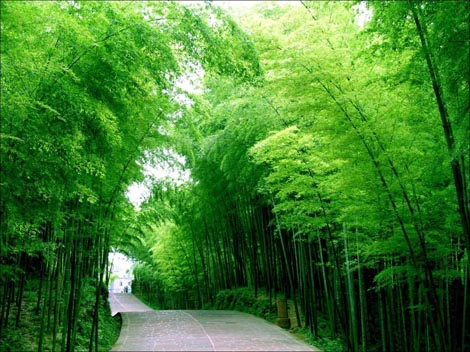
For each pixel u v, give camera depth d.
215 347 6.52
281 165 7.25
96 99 5.10
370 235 7.23
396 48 5.33
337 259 7.73
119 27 4.81
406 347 7.45
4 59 3.74
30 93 4.36
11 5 3.57
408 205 5.68
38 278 10.80
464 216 4.66
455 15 3.99
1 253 4.67
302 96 6.01
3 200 4.28
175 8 5.26
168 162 8.08
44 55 4.45
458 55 4.11
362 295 7.59
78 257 6.47
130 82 5.20
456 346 8.17
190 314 12.30
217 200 14.03
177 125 7.88
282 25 6.61
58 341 6.59
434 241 5.94
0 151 4.13
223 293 15.85
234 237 15.24
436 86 4.68
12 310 8.20
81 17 4.75
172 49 5.77
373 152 5.69
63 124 4.67
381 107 5.65
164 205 11.48
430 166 5.45
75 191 5.02
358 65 6.03
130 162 7.05
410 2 4.50
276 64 5.99
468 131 4.02
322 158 6.84
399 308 8.24
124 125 6.25
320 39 5.94
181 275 22.58
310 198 7.64
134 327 9.30
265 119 8.09
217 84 9.63
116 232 7.71
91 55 4.89
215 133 10.91
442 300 7.15
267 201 10.30
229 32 5.72
